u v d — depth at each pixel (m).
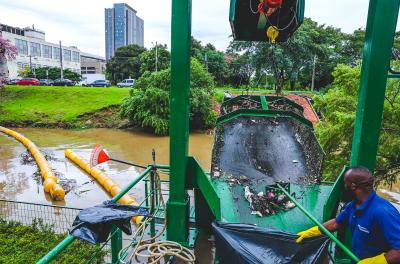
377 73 3.40
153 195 4.52
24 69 65.69
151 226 4.34
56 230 8.84
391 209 2.47
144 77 27.58
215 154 5.76
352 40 40.16
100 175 14.08
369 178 2.55
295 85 38.66
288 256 3.00
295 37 27.12
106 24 164.38
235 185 4.84
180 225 4.07
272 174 5.29
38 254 7.27
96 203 11.79
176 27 3.71
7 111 31.25
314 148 5.70
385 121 9.55
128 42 164.38
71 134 26.59
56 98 34.41
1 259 7.03
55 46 83.69
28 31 79.81
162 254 3.49
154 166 4.47
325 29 39.72
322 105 12.17
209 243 4.25
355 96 11.09
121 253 3.69
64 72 63.16
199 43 52.75
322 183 5.17
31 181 14.33
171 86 3.84
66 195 12.56
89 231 2.97
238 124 7.08
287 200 4.37
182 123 3.90
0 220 9.02
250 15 5.80
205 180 3.96
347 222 2.96
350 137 10.03
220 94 30.95
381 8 3.28
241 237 3.12
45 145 22.23
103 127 29.47
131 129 28.91
